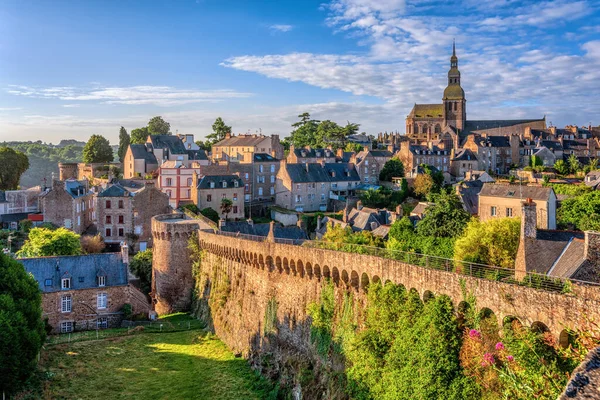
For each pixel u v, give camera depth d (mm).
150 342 57625
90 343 57062
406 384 30375
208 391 45500
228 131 197750
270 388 45125
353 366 35656
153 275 73500
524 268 34406
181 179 109188
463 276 28938
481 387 26156
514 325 25953
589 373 11156
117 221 90688
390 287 34156
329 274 42156
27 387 45312
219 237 62812
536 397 20016
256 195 126188
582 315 22766
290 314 46688
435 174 133750
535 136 173625
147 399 44094
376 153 148375
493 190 78688
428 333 29703
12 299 45500
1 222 93438
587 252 29656
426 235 62844
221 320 59281
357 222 87375
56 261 64188
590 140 167250
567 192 91125
